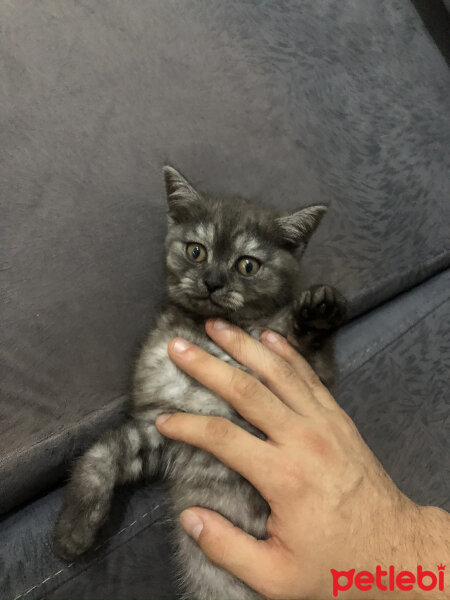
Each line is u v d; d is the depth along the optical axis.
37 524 0.26
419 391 0.37
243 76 0.35
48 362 0.27
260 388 0.25
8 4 0.27
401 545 0.23
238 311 0.30
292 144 0.36
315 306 0.26
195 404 0.28
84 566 0.26
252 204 0.33
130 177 0.30
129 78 0.30
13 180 0.27
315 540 0.22
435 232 0.41
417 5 0.43
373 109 0.39
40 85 0.28
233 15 0.34
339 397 0.34
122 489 0.28
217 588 0.27
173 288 0.31
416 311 0.39
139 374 0.29
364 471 0.24
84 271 0.29
